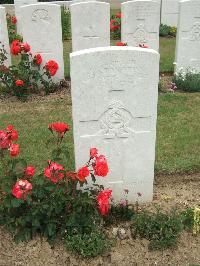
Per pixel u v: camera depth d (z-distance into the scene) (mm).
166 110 2943
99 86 1636
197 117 2834
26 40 3307
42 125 2721
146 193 1879
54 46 3371
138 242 1637
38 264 1558
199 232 1685
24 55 3268
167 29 5672
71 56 1571
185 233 1688
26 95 3234
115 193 1862
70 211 1636
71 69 1590
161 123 2727
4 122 2785
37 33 3295
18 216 1634
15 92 3225
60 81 3496
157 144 2420
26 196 1512
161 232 1625
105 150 1768
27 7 3195
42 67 3424
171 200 1914
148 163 1816
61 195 1587
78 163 1773
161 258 1579
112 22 5402
